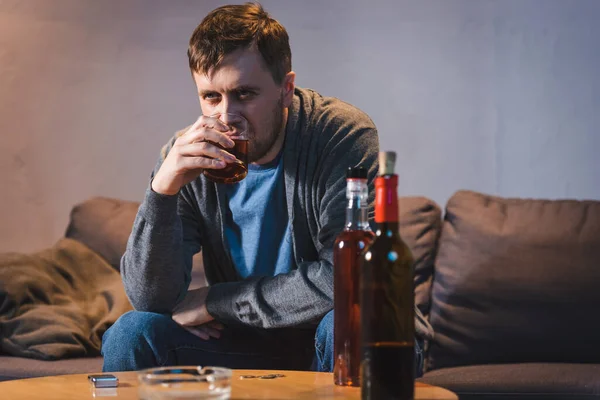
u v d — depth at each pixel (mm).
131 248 1817
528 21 3428
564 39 3400
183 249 1892
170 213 1779
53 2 3770
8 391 1263
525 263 2480
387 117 3514
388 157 1132
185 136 1689
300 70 3584
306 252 1921
